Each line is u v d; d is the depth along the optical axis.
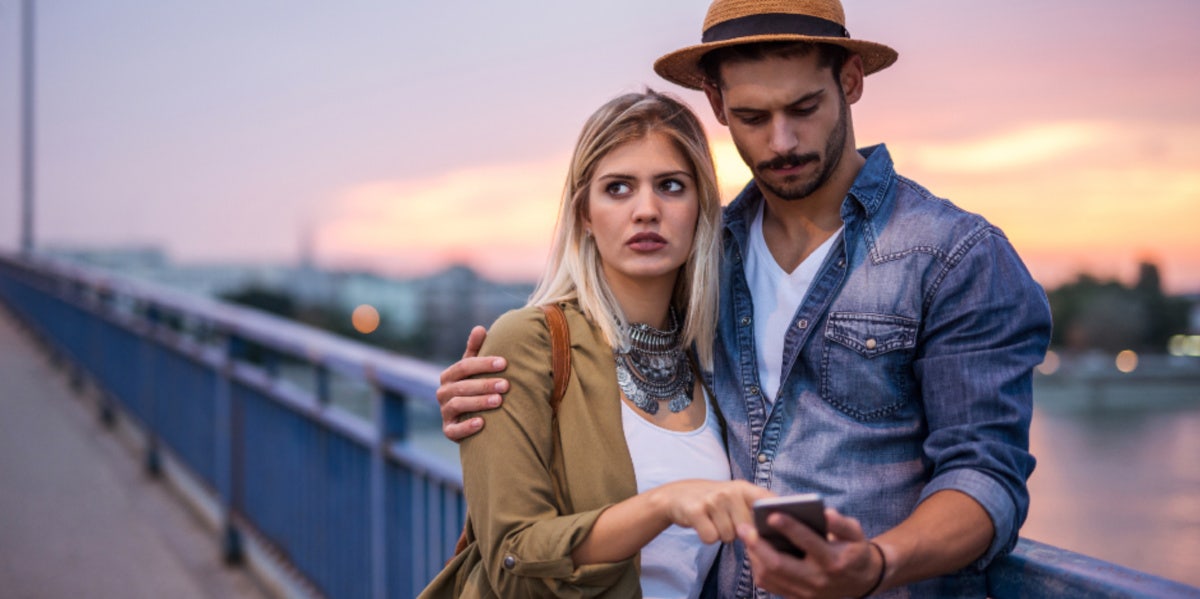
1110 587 1.29
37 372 10.43
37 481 6.18
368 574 3.28
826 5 1.60
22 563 4.66
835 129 1.61
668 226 1.67
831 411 1.62
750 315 1.75
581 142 1.71
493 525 1.53
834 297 1.62
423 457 2.86
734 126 1.64
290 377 4.15
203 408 5.23
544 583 1.52
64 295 10.08
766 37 1.53
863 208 1.64
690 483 1.41
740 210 1.83
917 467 1.59
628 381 1.69
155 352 6.25
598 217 1.69
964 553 1.37
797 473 1.61
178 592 4.32
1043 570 1.40
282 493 4.09
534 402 1.59
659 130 1.67
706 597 1.77
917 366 1.56
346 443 3.45
